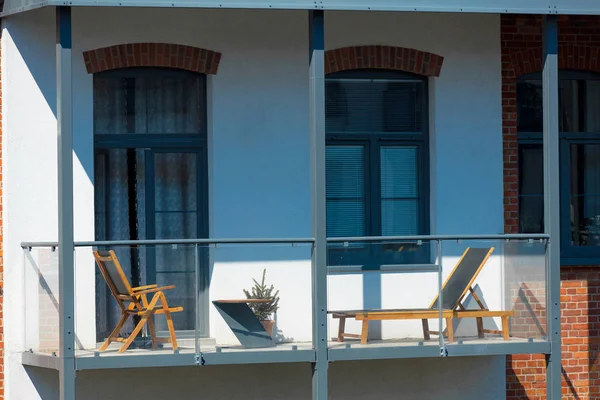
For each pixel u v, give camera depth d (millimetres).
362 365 17812
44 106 16906
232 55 17656
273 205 17797
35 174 16844
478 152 18406
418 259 16766
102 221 17484
